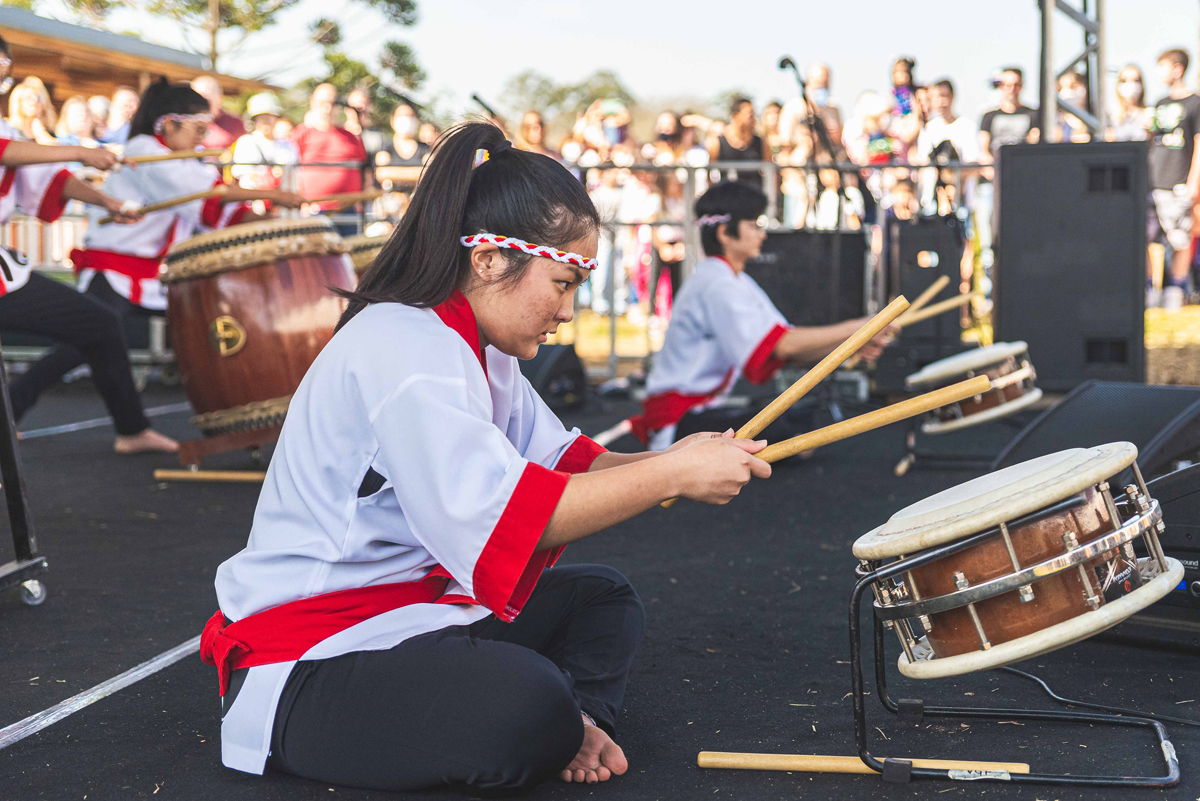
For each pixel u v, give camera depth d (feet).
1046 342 17.48
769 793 5.38
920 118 24.40
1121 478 8.23
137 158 13.42
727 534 11.45
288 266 13.57
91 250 16.29
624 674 6.00
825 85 26.17
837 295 20.39
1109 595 5.62
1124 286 17.16
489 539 4.77
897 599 5.12
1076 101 24.58
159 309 16.83
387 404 4.89
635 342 28.53
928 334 20.36
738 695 6.84
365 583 5.22
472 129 5.19
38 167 12.82
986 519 4.72
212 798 5.34
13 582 8.48
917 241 20.44
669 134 28.37
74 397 23.54
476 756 5.02
